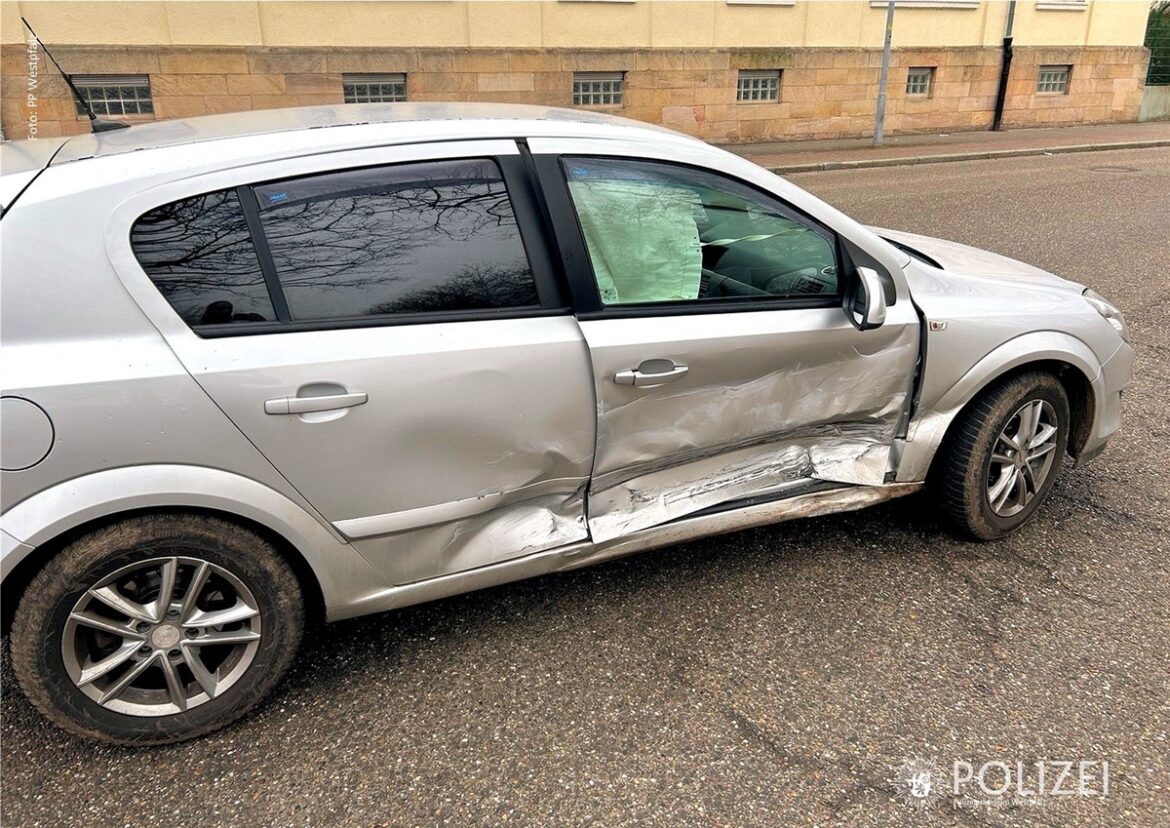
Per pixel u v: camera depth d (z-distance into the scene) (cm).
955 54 1800
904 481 324
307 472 235
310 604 265
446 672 272
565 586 315
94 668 230
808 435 310
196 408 220
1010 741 242
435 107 300
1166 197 1077
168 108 1234
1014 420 331
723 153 290
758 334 282
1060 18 1881
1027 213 978
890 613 297
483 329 250
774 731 246
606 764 235
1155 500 371
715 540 344
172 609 234
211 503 225
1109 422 356
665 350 269
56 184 218
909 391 313
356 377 234
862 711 253
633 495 290
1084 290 357
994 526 336
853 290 295
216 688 243
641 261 274
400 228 244
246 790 229
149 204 222
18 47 1134
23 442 206
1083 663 272
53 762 238
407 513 251
